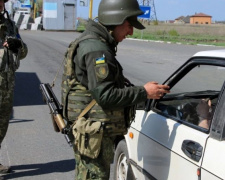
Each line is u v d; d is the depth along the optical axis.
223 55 2.55
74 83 2.55
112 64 2.43
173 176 2.61
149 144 2.98
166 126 2.78
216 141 2.23
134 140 3.26
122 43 26.31
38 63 14.16
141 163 3.13
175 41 29.88
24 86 9.69
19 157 4.82
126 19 2.54
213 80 3.04
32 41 24.45
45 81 10.45
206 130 2.38
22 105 7.65
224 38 35.56
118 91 2.40
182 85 3.14
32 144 5.31
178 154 2.54
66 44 23.14
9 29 4.02
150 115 3.06
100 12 2.55
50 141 5.46
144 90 2.48
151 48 22.27
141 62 14.88
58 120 2.73
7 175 4.26
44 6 43.09
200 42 29.61
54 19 43.41
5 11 3.99
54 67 13.25
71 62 2.54
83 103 2.54
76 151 2.70
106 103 2.39
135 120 3.26
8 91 4.00
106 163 2.67
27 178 4.20
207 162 2.22
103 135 2.56
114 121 2.56
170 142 2.66
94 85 2.38
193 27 59.44
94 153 2.54
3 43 3.96
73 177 4.27
